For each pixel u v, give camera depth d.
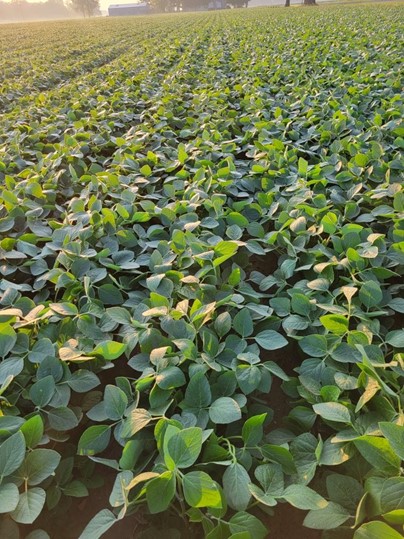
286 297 2.06
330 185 3.11
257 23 18.47
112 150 4.43
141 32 21.36
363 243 2.09
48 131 4.56
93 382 1.53
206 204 2.63
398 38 9.22
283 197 2.93
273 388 1.92
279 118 4.41
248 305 1.88
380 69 6.10
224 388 1.52
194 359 1.57
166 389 1.47
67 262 2.21
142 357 1.66
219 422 1.33
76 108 5.63
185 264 2.18
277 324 1.85
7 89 7.35
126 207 2.70
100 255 2.27
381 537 1.00
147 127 4.53
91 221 2.54
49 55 12.97
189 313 1.88
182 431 1.12
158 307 1.80
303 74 6.42
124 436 1.31
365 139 3.58
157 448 1.34
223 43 12.11
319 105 4.68
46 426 1.49
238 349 1.68
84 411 1.67
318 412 1.32
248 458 1.29
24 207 2.84
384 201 2.72
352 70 6.45
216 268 2.15
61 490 1.36
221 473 1.32
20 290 2.21
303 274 2.28
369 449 1.17
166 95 5.73
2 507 1.10
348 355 1.56
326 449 1.29
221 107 5.05
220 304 1.83
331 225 2.27
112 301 2.05
